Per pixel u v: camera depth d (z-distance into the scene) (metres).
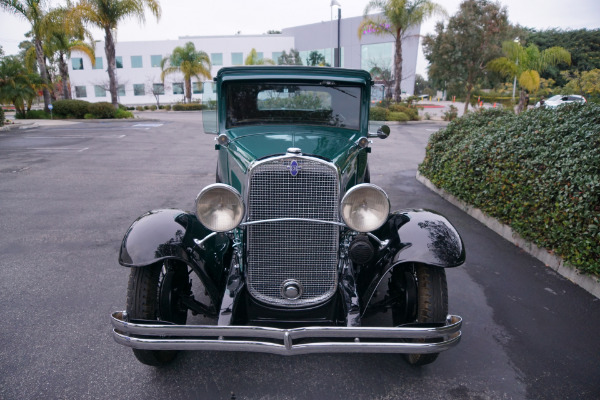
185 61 40.56
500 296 4.06
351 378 2.94
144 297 2.78
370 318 3.62
